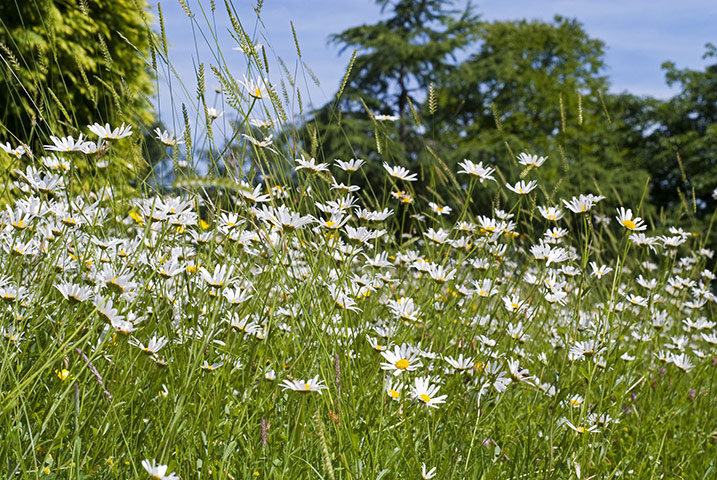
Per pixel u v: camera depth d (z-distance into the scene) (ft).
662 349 7.55
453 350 6.15
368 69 53.57
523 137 57.52
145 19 5.70
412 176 6.77
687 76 58.13
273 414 5.31
